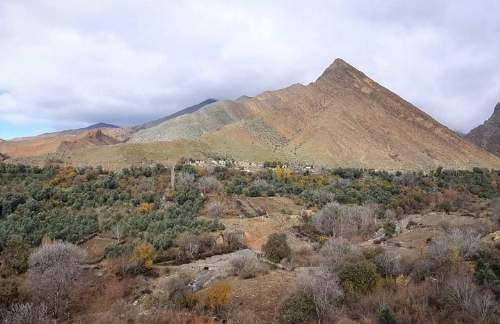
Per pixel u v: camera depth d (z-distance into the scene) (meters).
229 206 67.56
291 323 22.70
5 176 69.31
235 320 24.33
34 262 37.09
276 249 39.88
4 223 49.81
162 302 28.81
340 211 60.03
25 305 28.34
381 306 22.28
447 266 27.41
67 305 31.98
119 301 32.19
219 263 40.97
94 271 40.62
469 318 21.09
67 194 62.62
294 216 65.94
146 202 63.31
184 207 62.41
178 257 43.47
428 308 22.64
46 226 50.31
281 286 29.75
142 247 42.12
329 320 22.52
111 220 53.94
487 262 26.69
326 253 36.28
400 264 30.47
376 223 64.50
